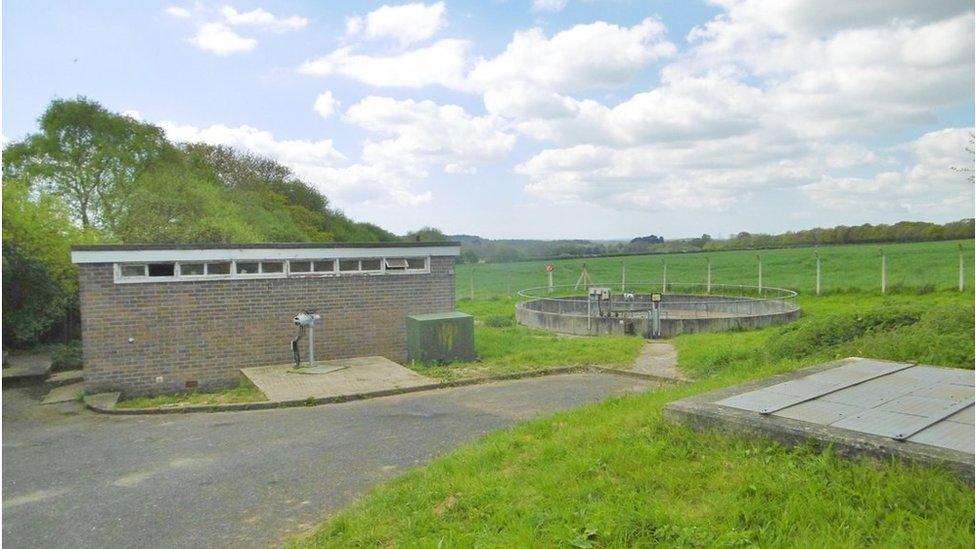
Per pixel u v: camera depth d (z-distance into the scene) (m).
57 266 18.39
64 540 5.04
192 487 6.14
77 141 27.77
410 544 4.05
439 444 7.23
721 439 5.04
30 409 11.12
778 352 10.24
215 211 27.70
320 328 13.73
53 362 16.02
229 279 12.84
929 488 3.85
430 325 13.25
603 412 7.19
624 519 3.86
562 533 3.80
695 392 7.54
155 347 12.26
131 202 26.56
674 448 5.02
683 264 47.09
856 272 34.56
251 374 12.22
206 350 12.63
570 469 4.90
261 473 6.45
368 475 6.23
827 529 3.61
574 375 12.12
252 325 13.05
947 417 4.94
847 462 4.34
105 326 11.90
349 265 14.08
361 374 11.98
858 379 6.41
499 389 10.80
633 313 20.84
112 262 11.91
